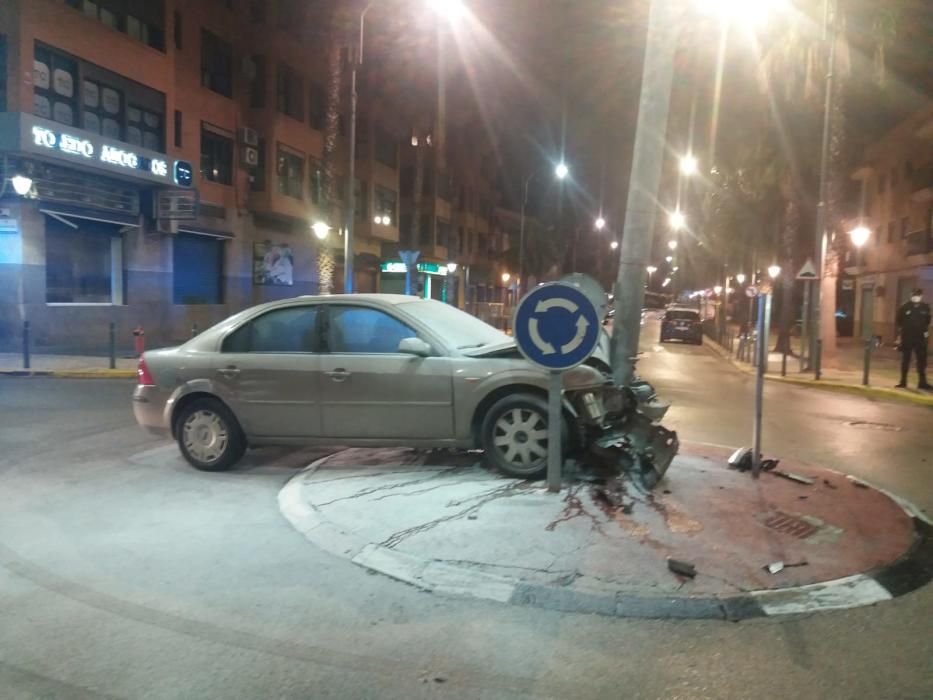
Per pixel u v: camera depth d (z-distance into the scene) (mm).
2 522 5875
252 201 30531
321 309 7152
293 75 32688
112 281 23359
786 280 26312
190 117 26266
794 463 7520
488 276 70750
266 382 7035
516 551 4965
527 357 5852
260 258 31797
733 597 4387
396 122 45312
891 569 4855
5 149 18203
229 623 4148
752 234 35344
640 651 3854
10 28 18469
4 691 3457
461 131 55000
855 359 24922
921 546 5309
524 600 4418
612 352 6879
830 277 21422
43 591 4570
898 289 33781
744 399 14453
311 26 32094
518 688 3492
